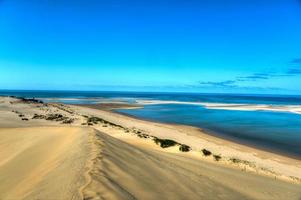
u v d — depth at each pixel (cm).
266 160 2161
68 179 840
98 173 874
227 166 1758
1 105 5400
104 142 1548
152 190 845
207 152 2117
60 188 775
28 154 1562
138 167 1110
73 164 1027
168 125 4000
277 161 2153
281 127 3972
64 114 4559
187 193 909
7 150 1839
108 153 1234
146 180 936
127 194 744
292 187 1361
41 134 2256
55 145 1720
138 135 2730
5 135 2402
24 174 1141
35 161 1360
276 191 1194
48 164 1200
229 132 3528
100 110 6262
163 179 1016
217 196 948
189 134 3234
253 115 5575
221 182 1177
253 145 2773
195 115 5541
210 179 1189
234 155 2269
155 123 4209
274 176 1659
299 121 4644
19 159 1471
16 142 2064
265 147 2700
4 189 973
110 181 812
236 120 4731
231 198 959
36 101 7006
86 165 975
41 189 817
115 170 963
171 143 2384
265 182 1366
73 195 694
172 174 1129
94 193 700
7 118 3781
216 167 1566
